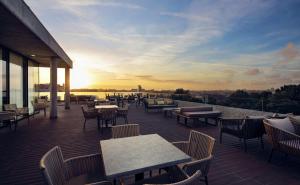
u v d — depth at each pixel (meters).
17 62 8.28
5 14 3.75
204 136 2.42
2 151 4.18
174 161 1.75
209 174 3.03
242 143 4.75
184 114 6.96
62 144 4.69
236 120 4.52
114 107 6.89
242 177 2.94
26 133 5.81
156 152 1.96
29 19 4.61
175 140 5.08
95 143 4.78
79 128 6.52
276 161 3.58
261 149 4.28
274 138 3.39
